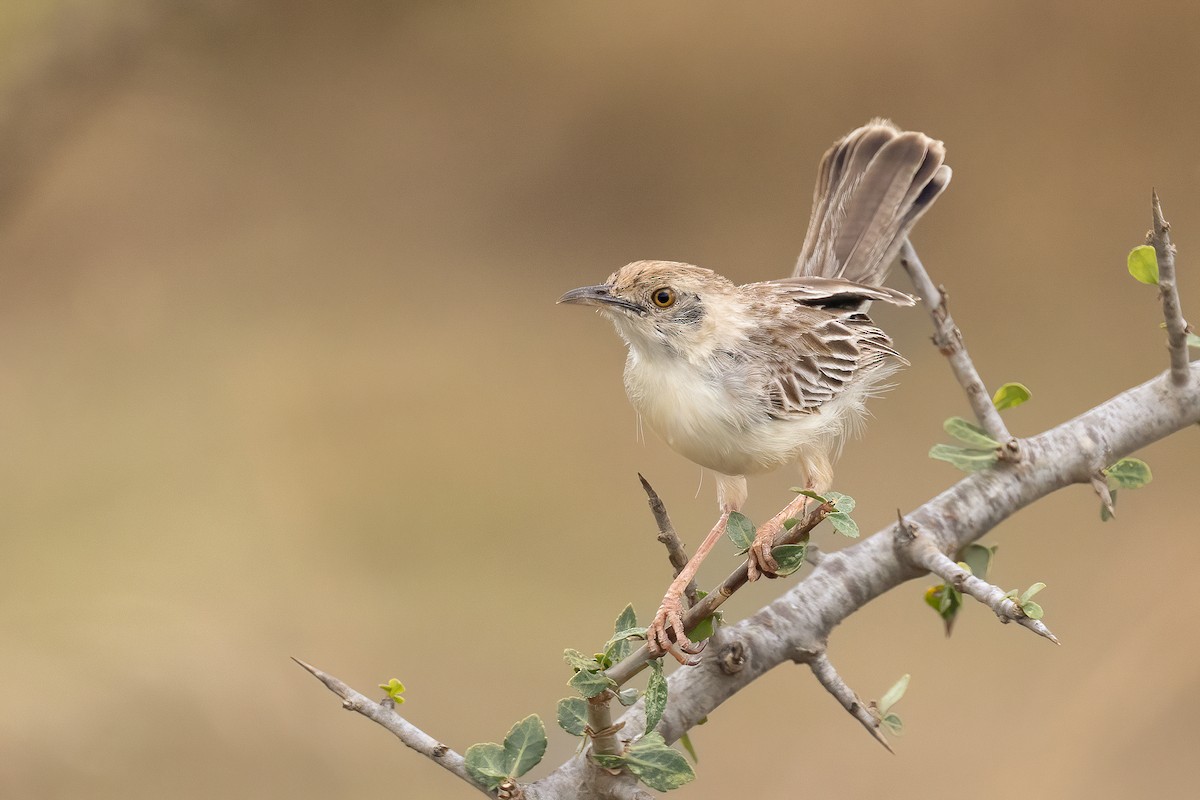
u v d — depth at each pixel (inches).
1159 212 212.7
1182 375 228.8
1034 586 180.7
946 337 230.2
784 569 167.8
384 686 177.0
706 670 202.2
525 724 176.4
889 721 205.2
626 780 176.9
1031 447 229.3
